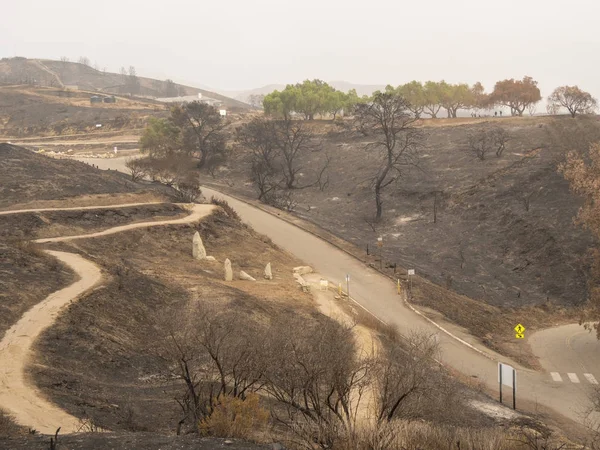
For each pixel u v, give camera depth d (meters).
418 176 93.19
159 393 20.62
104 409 17.75
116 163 103.50
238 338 17.89
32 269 31.89
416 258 65.75
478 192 82.12
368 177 97.69
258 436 13.84
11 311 25.67
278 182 103.12
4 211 49.97
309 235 66.50
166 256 46.81
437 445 13.30
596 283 54.81
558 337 45.59
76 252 40.34
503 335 44.91
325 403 16.06
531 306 53.84
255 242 57.44
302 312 37.06
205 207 62.56
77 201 57.53
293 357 16.75
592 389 32.41
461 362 35.62
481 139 95.62
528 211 73.19
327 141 120.50
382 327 37.12
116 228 48.97
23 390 17.80
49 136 151.38
